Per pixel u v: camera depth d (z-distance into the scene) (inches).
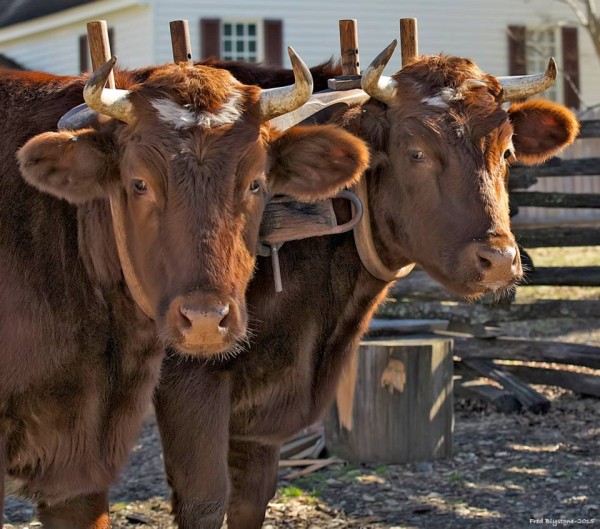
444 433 319.6
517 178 423.5
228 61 245.3
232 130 175.5
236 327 167.9
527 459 315.6
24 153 169.0
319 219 219.9
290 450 324.5
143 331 191.2
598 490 283.9
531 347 392.8
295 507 277.9
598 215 865.5
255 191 178.9
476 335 401.1
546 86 227.3
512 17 1047.6
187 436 215.6
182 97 176.9
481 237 209.8
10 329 180.5
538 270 403.9
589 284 397.4
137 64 970.7
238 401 225.3
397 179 222.2
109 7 976.3
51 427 184.1
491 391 378.6
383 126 223.6
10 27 1120.8
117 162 178.7
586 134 430.3
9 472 185.9
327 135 190.1
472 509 272.1
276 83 245.0
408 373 314.8
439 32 1030.4
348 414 284.8
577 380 384.5
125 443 194.9
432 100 218.4
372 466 314.7
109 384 190.7
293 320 227.1
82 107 188.2
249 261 177.8
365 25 1006.4
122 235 180.5
